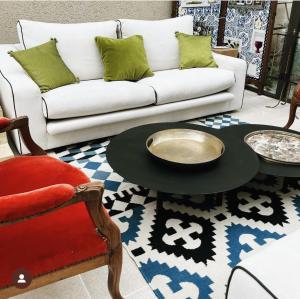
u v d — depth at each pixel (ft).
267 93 13.10
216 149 6.16
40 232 3.28
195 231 5.57
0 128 4.45
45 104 7.34
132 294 4.37
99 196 3.12
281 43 12.61
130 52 9.34
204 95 9.94
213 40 13.56
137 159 5.78
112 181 6.97
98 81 9.24
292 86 12.46
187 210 6.09
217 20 13.30
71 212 3.56
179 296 4.36
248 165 5.70
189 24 11.17
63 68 8.48
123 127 8.85
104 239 3.43
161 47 10.54
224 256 5.05
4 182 3.94
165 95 9.00
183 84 9.31
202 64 10.70
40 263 3.09
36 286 3.19
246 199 6.49
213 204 6.23
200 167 5.48
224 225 5.74
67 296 4.32
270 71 13.26
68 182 4.06
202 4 12.71
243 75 10.61
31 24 8.59
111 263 3.58
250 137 6.95
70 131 7.95
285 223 5.84
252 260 2.94
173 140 6.51
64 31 8.96
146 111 8.87
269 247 3.14
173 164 5.37
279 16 12.53
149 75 9.86
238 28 13.12
